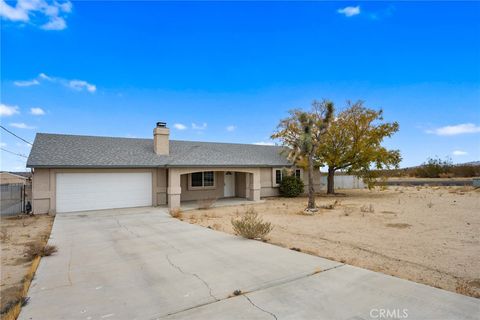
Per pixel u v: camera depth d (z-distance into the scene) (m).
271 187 22.23
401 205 16.48
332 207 15.68
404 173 48.25
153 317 3.80
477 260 6.47
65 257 6.79
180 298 4.39
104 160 15.78
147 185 16.95
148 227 10.68
